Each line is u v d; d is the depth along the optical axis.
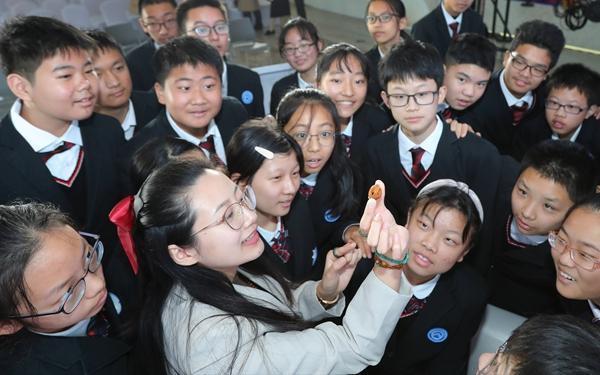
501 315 1.36
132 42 4.26
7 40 1.27
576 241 1.00
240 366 0.76
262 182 1.26
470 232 1.24
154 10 2.71
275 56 5.15
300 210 1.47
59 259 0.77
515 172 1.63
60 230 0.80
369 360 0.87
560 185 1.29
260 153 1.24
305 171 1.56
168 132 1.71
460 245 1.22
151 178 0.84
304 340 0.83
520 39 2.03
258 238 0.87
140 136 1.67
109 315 1.13
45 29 1.27
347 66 1.85
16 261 0.74
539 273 1.42
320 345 0.83
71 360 0.85
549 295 1.44
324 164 1.61
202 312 0.80
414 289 1.31
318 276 1.61
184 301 0.83
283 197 1.30
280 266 1.38
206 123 1.68
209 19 2.32
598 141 1.99
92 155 1.49
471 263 1.62
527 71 2.02
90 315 0.86
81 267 0.81
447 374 1.38
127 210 0.91
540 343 0.61
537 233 1.39
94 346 0.89
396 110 1.60
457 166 1.64
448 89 1.96
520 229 1.43
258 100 2.44
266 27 6.76
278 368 0.79
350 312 0.89
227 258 0.83
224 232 0.80
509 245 1.55
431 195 1.25
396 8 2.77
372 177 1.79
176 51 1.61
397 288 0.87
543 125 2.14
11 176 1.34
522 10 6.25
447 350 1.36
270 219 1.39
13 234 0.75
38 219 0.80
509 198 1.58
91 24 5.64
